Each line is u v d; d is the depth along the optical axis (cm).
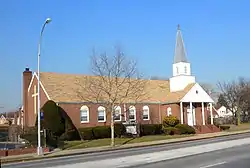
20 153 2905
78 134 4331
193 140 4034
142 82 5494
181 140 3953
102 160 2145
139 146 3450
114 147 3347
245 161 1933
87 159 2292
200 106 5812
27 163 2338
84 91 4728
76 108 4581
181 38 5934
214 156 2206
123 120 5009
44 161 2408
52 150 3147
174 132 4891
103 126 4481
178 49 5900
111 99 3972
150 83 5984
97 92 4538
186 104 5609
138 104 5291
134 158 2195
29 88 5162
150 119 5409
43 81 4744
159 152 2569
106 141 3950
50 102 4106
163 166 1767
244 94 8000
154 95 5659
